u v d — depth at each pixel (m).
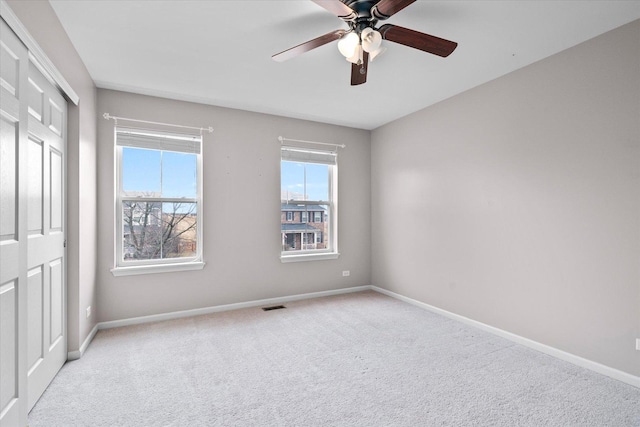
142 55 2.55
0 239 1.41
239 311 3.69
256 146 3.91
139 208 3.38
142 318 3.29
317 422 1.75
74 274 2.46
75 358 2.47
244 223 3.83
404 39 1.90
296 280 4.17
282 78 2.99
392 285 4.33
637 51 2.08
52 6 1.94
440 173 3.59
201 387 2.10
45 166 1.99
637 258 2.09
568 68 2.45
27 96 1.62
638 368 2.09
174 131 3.46
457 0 1.91
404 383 2.15
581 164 2.37
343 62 2.69
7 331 1.46
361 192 4.66
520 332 2.78
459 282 3.36
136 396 1.99
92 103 2.94
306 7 1.98
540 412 1.84
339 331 3.08
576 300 2.40
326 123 4.39
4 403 1.44
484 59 2.62
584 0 1.89
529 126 2.71
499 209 2.96
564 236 2.47
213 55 2.56
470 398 1.98
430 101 3.59
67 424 1.73
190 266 3.49
